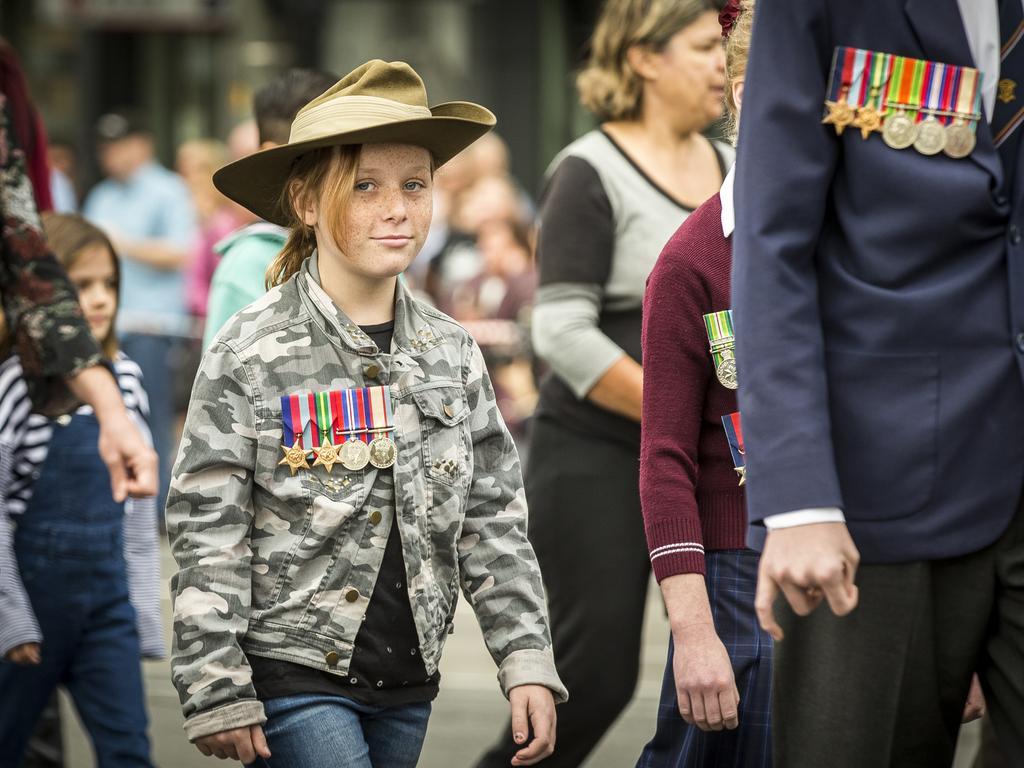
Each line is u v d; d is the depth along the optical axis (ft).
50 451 43.75
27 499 43.70
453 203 132.16
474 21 191.52
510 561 33.63
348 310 32.99
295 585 31.68
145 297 103.40
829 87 27.37
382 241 32.50
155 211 105.29
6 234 41.75
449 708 64.13
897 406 27.07
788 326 26.61
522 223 118.52
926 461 27.02
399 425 32.42
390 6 187.83
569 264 44.55
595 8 191.31
